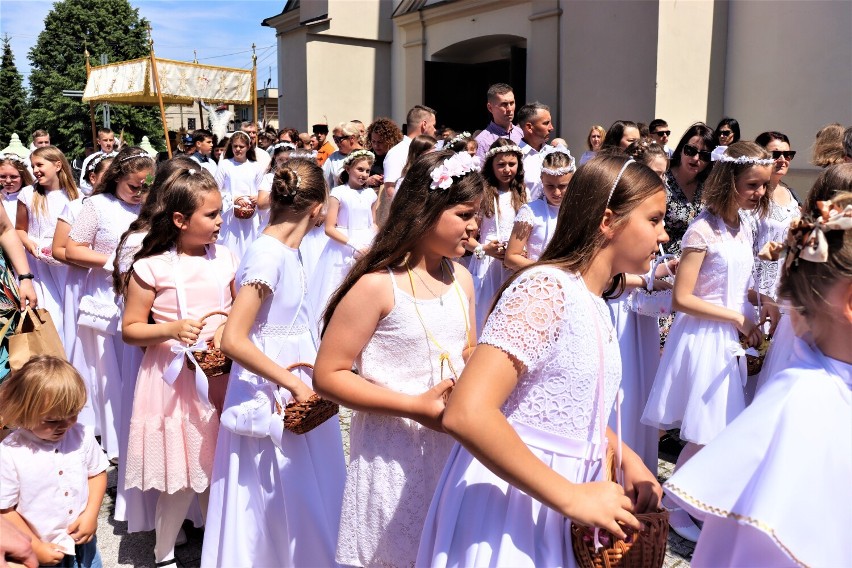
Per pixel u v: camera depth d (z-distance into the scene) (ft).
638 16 29.63
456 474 6.03
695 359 11.33
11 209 20.92
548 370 5.56
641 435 13.42
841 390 4.85
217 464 9.55
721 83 31.01
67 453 8.86
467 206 7.07
